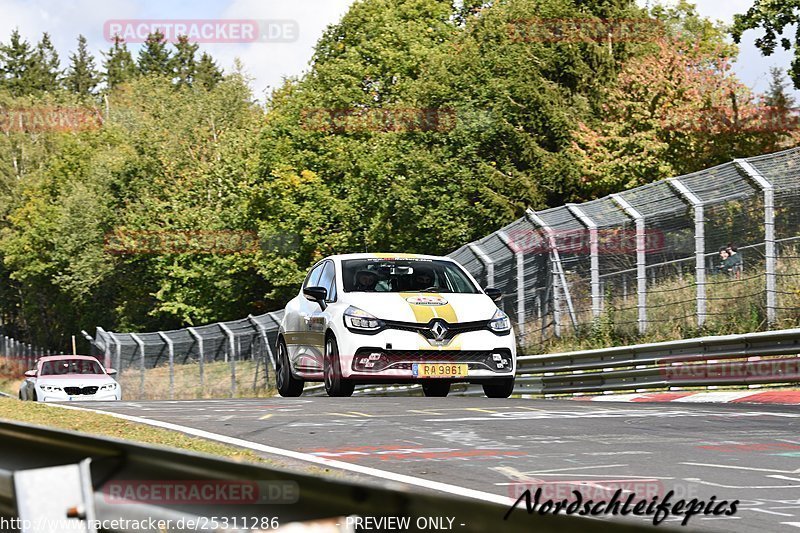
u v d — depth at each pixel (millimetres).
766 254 37469
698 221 39094
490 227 82188
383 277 30000
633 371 36656
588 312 46031
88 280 140500
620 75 77688
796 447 16844
